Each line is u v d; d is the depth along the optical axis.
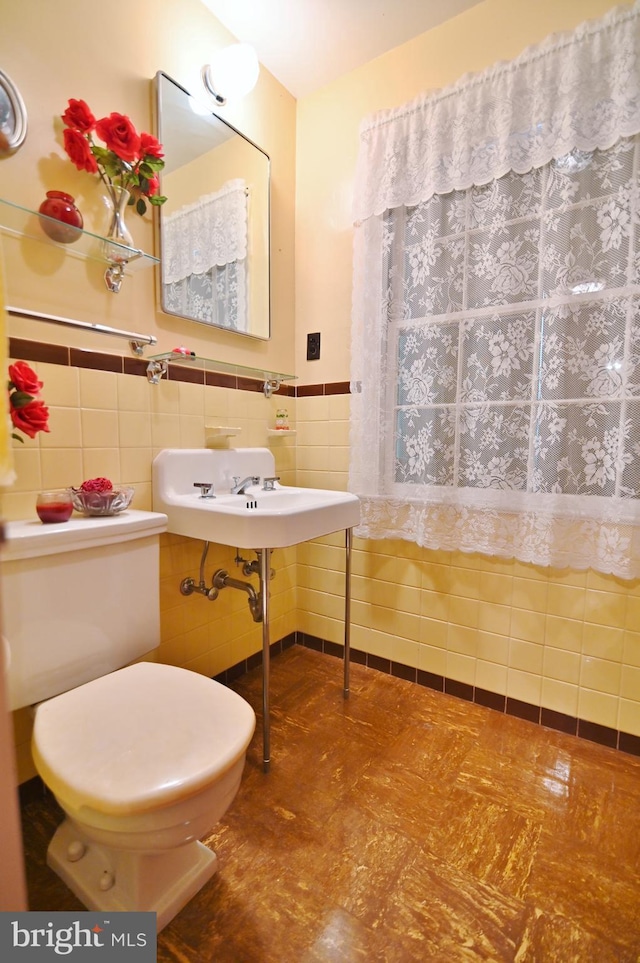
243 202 1.63
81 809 0.67
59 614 0.93
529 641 1.49
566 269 1.27
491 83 1.35
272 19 1.48
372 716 1.52
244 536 1.16
